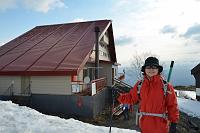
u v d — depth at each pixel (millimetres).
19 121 7684
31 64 21031
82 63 19781
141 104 4215
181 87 48719
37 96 19984
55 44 25594
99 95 20375
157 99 4039
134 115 18953
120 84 28875
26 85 20500
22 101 20188
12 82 20922
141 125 4172
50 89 19734
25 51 24766
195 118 19516
